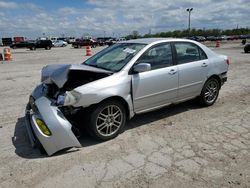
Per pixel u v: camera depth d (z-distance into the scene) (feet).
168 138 13.85
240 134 14.30
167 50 15.97
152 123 16.02
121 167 11.05
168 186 9.71
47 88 13.97
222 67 19.30
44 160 11.68
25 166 11.22
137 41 16.51
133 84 13.97
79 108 12.32
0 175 10.56
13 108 19.47
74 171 10.79
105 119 13.34
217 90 19.56
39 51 106.52
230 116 17.22
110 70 14.20
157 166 11.08
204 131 14.75
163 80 15.31
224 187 9.61
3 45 192.44
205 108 18.92
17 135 14.51
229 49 94.07
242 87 26.09
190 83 17.10
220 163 11.26
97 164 11.31
